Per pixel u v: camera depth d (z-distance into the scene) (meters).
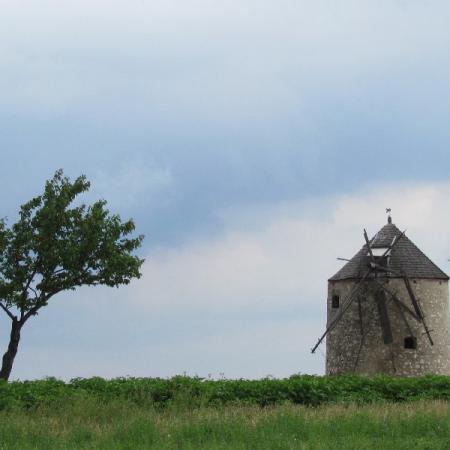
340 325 79.81
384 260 78.94
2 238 63.97
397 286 78.25
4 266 63.84
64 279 64.56
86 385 48.06
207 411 37.81
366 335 77.94
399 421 33.88
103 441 30.23
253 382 47.91
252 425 33.12
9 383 46.25
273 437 30.38
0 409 39.97
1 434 31.14
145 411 38.66
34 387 45.00
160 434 31.42
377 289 78.19
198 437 31.02
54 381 49.34
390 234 80.88
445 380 50.16
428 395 47.94
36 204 65.62
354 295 79.25
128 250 67.06
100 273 65.62
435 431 32.34
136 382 48.19
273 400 45.25
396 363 76.94
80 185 66.56
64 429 32.78
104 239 65.50
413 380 50.62
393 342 77.38
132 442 30.09
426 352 77.50
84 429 32.44
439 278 79.44
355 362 77.88
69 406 38.97
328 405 41.78
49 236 64.50
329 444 28.98
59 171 66.69
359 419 34.34
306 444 28.89
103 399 41.91
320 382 47.34
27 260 64.44
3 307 64.00
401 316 77.69
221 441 30.28
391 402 44.56
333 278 82.19
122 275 65.94
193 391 45.16
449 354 79.06
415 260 79.56
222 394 45.06
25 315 64.56
